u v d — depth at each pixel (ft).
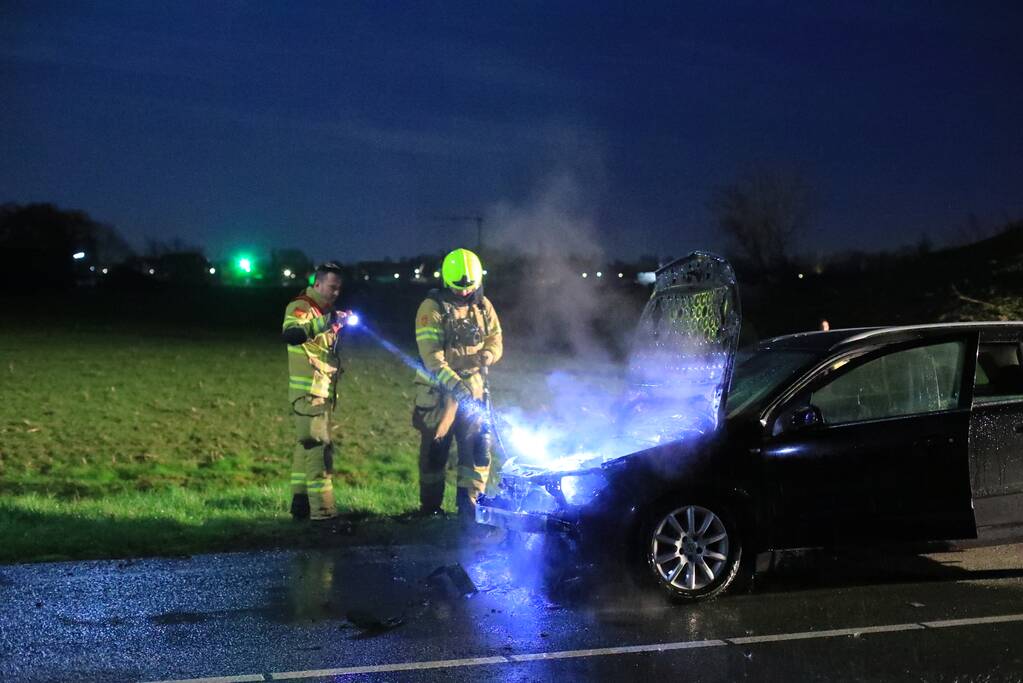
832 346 23.15
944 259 85.61
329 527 29.12
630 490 21.43
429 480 30.96
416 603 21.94
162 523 29.68
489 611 21.27
